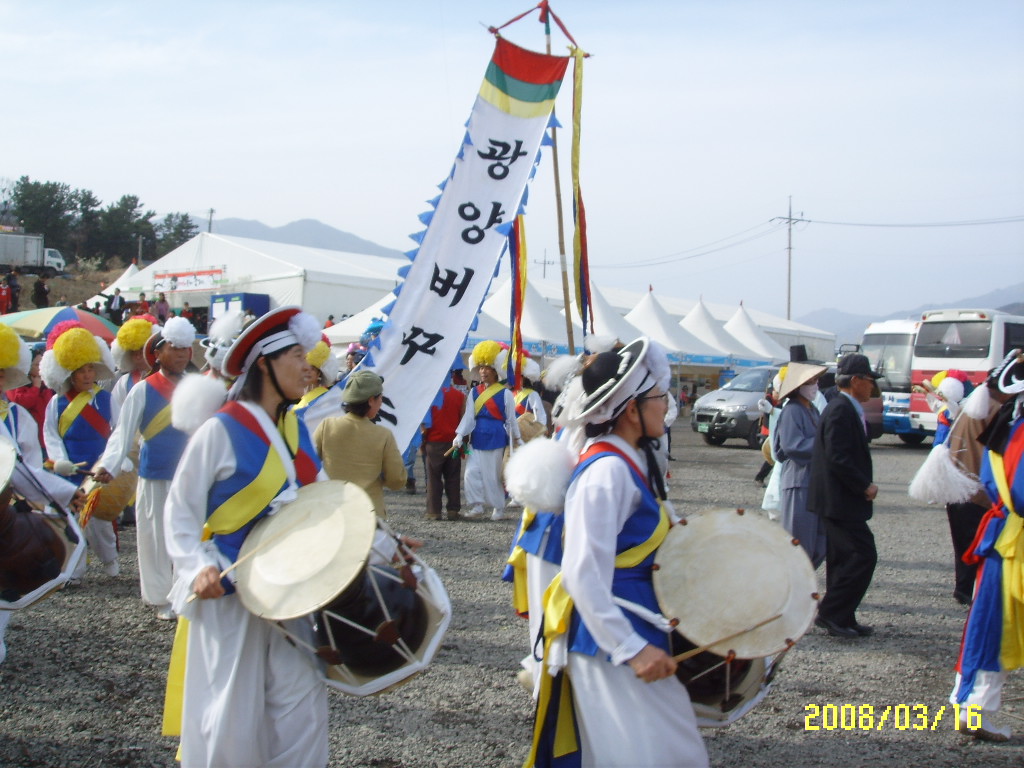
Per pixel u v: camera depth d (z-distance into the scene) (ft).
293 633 9.89
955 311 73.51
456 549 28.35
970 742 14.56
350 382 19.66
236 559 9.94
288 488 10.43
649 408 9.54
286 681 9.86
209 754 9.50
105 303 72.69
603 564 8.89
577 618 9.42
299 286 82.23
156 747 13.48
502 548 28.76
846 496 19.83
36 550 12.60
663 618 9.04
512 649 18.65
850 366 20.06
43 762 12.80
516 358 31.12
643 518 9.44
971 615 14.58
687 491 41.93
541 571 10.66
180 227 251.39
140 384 19.47
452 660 17.89
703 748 9.18
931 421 72.79
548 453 10.02
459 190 28.14
